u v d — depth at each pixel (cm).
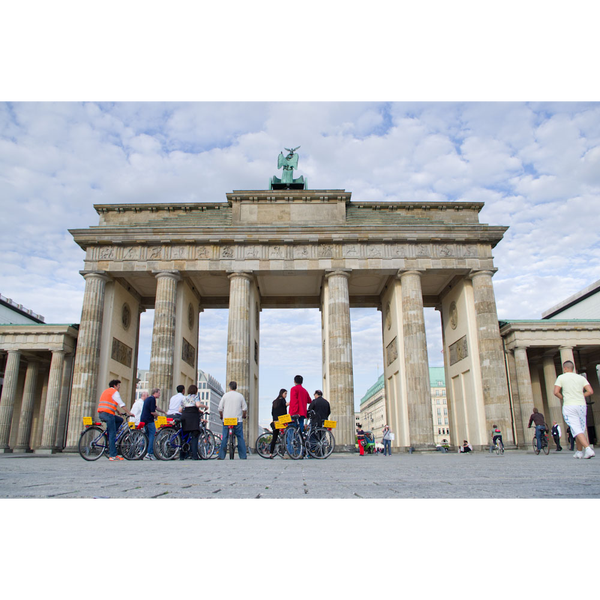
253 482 916
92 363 5441
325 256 5722
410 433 5388
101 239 5672
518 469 1387
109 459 2430
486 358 5519
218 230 5675
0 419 6131
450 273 5934
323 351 6200
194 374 6644
